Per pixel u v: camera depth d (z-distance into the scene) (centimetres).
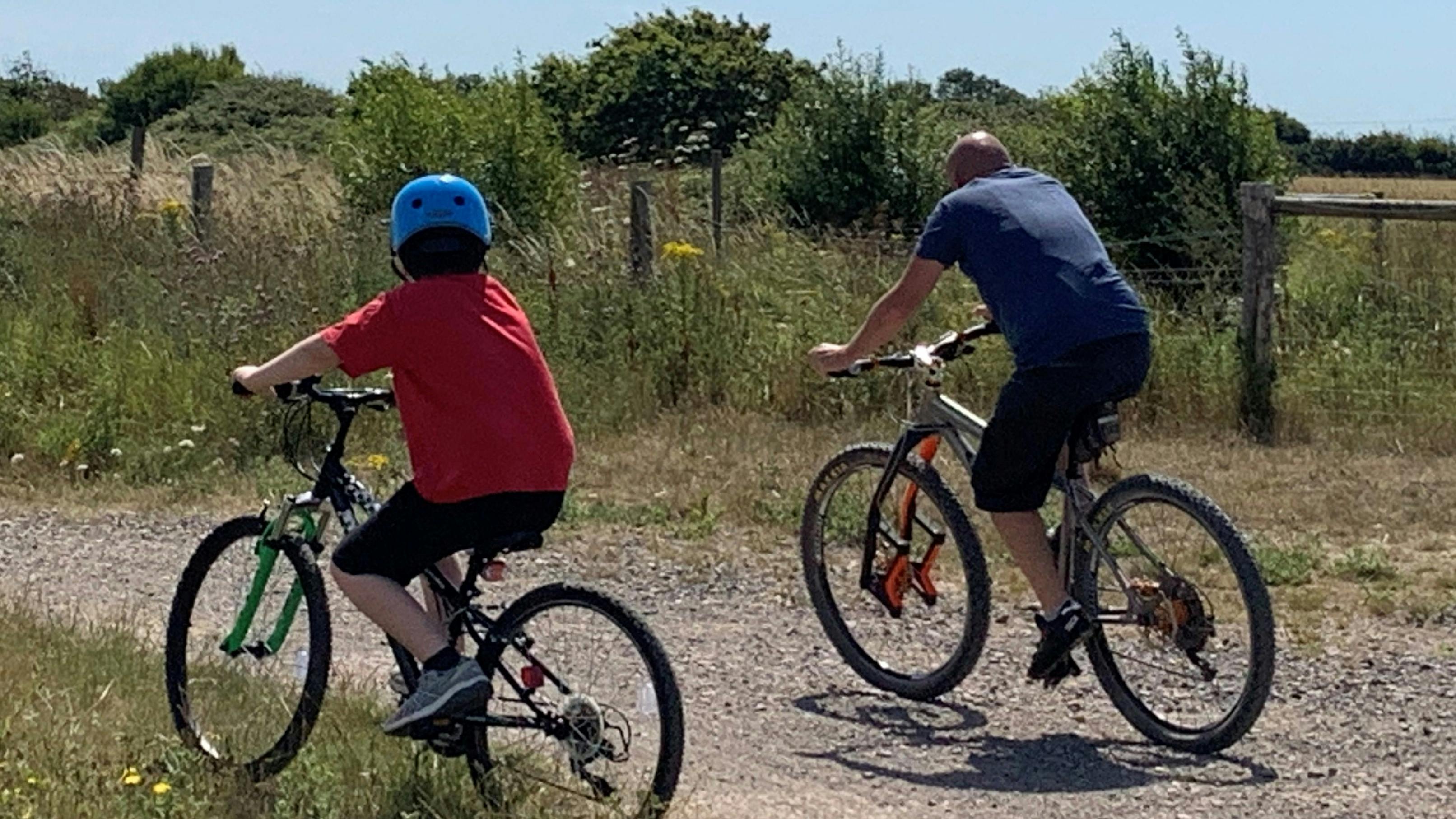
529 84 2011
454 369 485
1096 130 1873
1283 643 752
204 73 4138
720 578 870
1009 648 752
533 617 505
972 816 550
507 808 500
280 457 1107
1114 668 643
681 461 1131
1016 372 621
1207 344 1287
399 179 1900
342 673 680
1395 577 868
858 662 700
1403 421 1230
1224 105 1845
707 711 663
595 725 492
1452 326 1289
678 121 3462
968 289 1361
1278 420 1245
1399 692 691
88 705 591
